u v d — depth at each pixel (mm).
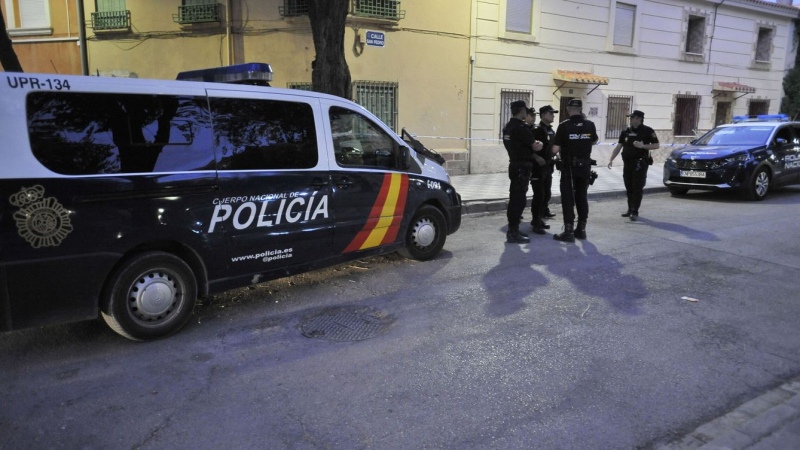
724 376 3836
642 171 9094
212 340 4371
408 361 4020
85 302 3980
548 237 7965
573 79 15609
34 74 3764
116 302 4121
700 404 3471
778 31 21891
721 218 9383
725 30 20141
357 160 5672
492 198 10617
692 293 5539
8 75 3664
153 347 4238
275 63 12656
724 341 4406
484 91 14586
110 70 13648
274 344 4305
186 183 4355
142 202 4152
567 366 3955
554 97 16031
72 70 14062
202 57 13016
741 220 9180
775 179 11516
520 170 7320
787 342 4398
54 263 3812
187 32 12992
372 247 5859
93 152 3945
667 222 9055
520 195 7395
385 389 3615
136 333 4234
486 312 4980
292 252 5125
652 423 3252
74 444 3029
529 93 15492
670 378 3797
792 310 5090
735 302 5289
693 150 11625
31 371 3854
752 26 20922
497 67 14703
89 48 13711
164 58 13266
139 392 3578
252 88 4848
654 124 18891
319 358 4066
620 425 3225
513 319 4820
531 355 4125
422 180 6328
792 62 22781
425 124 13844
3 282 3654
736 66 20844
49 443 3037
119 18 13227
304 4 12297
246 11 12633
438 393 3568
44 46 14055
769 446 3016
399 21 13031
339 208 5445
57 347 4230
